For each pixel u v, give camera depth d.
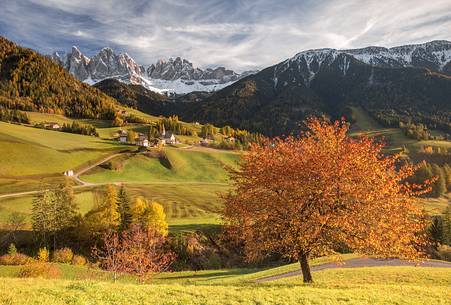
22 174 142.00
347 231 27.52
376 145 30.03
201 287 23.95
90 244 88.25
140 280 43.22
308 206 28.12
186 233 94.25
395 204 27.17
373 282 34.72
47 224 85.56
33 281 23.00
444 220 103.75
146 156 199.12
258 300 20.84
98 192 130.62
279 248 29.97
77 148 189.38
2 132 181.25
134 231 54.09
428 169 180.50
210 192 152.12
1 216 93.88
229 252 92.25
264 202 28.22
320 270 44.66
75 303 17.17
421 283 34.25
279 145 31.36
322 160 27.09
